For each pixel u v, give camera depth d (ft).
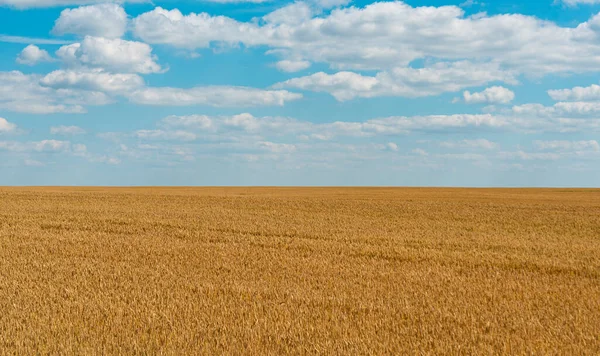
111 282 40.27
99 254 54.39
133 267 47.50
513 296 36.68
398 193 225.15
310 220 93.81
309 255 55.36
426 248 61.36
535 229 84.89
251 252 56.59
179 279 41.52
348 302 34.30
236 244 62.64
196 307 32.35
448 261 52.54
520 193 233.55
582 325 29.43
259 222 88.94
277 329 27.81
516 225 90.43
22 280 40.55
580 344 25.99
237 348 25.03
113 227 79.25
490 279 42.80
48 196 164.45
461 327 28.99
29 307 32.04
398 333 27.73
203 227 80.89
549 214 113.09
